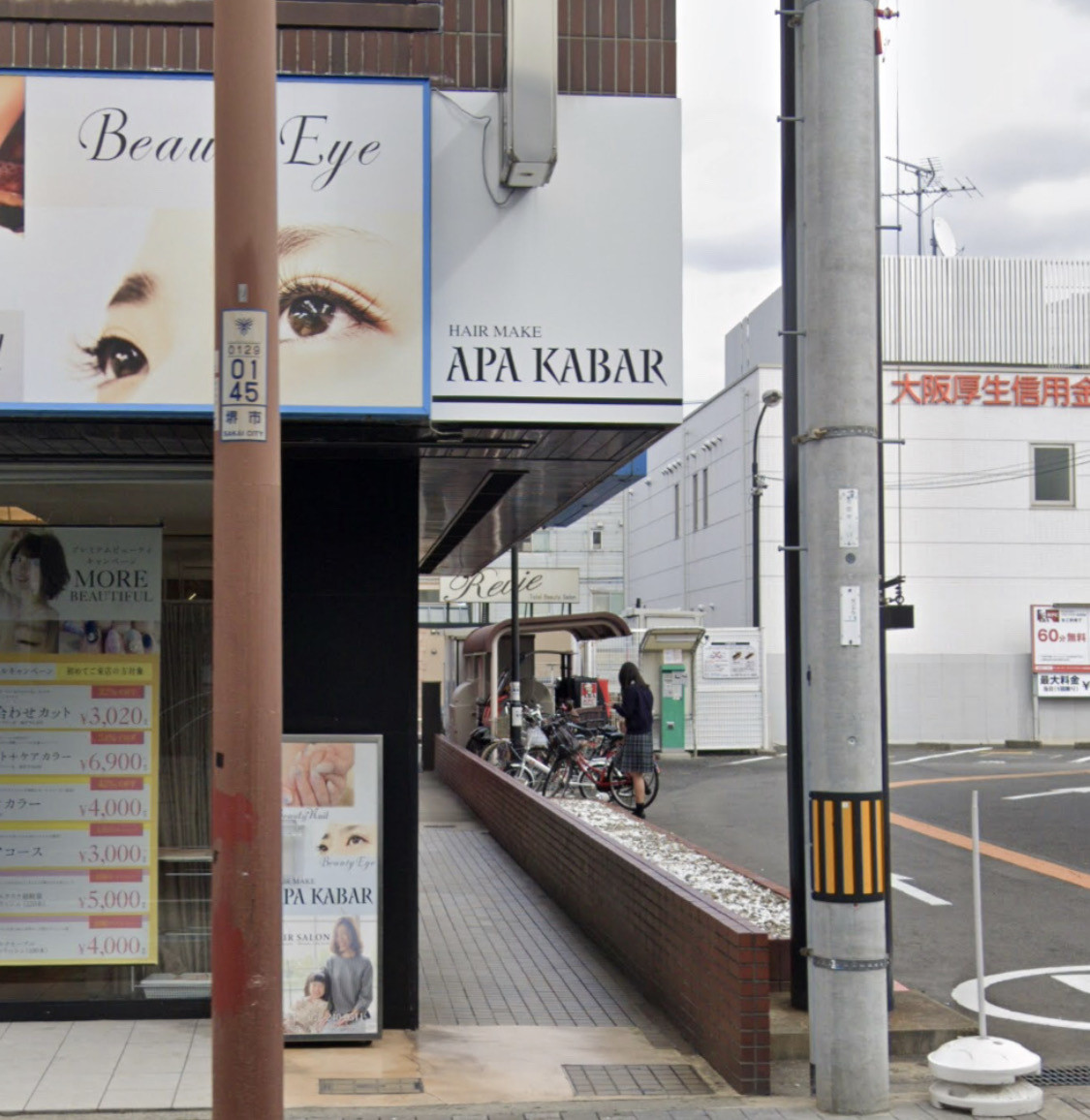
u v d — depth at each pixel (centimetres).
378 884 702
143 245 627
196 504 737
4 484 730
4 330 620
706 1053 679
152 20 669
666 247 659
